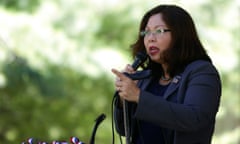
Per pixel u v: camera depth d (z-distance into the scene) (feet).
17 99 78.33
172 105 19.48
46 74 66.18
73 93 79.00
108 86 76.79
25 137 82.02
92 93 79.36
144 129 21.07
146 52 21.63
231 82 78.89
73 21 67.92
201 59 21.04
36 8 67.15
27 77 65.82
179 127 19.56
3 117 80.79
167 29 20.81
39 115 81.92
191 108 19.67
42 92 67.87
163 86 21.36
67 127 83.87
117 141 83.61
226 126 90.43
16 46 64.03
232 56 73.72
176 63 20.92
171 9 21.04
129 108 21.33
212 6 72.90
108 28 71.56
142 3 71.10
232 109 87.35
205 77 20.34
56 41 65.72
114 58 67.67
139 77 20.74
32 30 64.59
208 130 20.68
